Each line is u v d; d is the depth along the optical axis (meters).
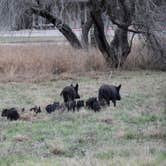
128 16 51.56
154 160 18.77
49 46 56.09
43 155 21.17
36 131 25.81
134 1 50.81
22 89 42.03
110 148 21.48
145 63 55.59
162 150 20.66
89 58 53.09
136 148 21.12
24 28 56.28
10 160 20.30
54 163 19.27
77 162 18.97
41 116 29.92
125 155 20.14
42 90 41.38
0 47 56.00
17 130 26.27
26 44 60.38
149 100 35.25
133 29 53.72
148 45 54.09
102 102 31.81
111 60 54.56
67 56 52.00
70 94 32.44
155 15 51.59
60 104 31.59
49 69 50.53
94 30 53.91
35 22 56.41
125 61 55.28
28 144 23.20
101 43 53.91
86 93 38.97
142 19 51.44
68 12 53.31
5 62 49.66
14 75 47.94
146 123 27.30
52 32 79.69
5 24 53.16
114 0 50.75
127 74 51.06
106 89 31.95
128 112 30.38
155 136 23.94
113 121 28.11
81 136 24.44
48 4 52.47
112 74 50.84
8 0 52.03
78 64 51.91
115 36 55.06
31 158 20.50
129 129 25.58
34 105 33.94
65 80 47.38
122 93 38.62
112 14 51.41
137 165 18.30
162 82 45.00
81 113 30.06
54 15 53.47
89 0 51.69
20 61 50.06
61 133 25.38
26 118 29.36
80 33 64.75
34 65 50.34
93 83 45.03
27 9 52.66
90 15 52.78
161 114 29.53
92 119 28.66
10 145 22.95
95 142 23.28
